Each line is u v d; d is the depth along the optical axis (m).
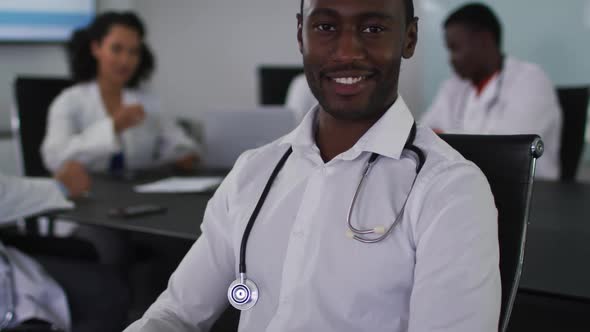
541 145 0.86
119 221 1.41
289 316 0.75
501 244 0.84
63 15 3.48
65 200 1.56
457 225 0.69
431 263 0.69
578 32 2.80
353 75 0.77
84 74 2.36
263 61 3.94
